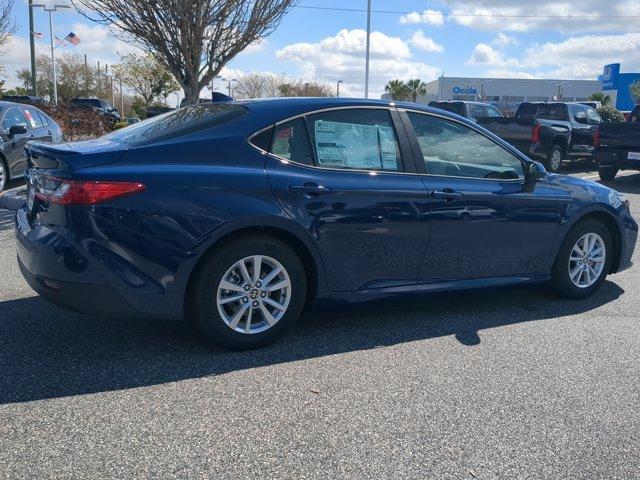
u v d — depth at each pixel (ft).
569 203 16.97
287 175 13.12
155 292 12.01
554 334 15.03
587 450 9.89
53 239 11.76
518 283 16.56
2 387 11.23
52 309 15.46
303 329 14.82
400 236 14.33
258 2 31.73
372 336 14.51
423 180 14.73
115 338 13.75
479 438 10.11
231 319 12.94
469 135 15.84
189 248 12.09
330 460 9.31
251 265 12.98
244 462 9.17
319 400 11.18
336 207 13.48
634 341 14.67
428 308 16.80
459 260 15.38
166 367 12.33
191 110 14.47
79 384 11.46
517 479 9.07
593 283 17.99
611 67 199.21
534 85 197.88
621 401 11.57
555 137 50.31
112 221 11.61
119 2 29.81
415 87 199.62
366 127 14.43
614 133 44.60
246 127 13.20
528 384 12.16
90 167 11.75
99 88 183.01
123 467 8.91
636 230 18.74
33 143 13.52
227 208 12.30
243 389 11.50
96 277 11.62
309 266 13.82
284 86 124.67
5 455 9.09
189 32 30.86
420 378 12.26
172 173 12.11
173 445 9.53
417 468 9.20
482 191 15.39
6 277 18.06
